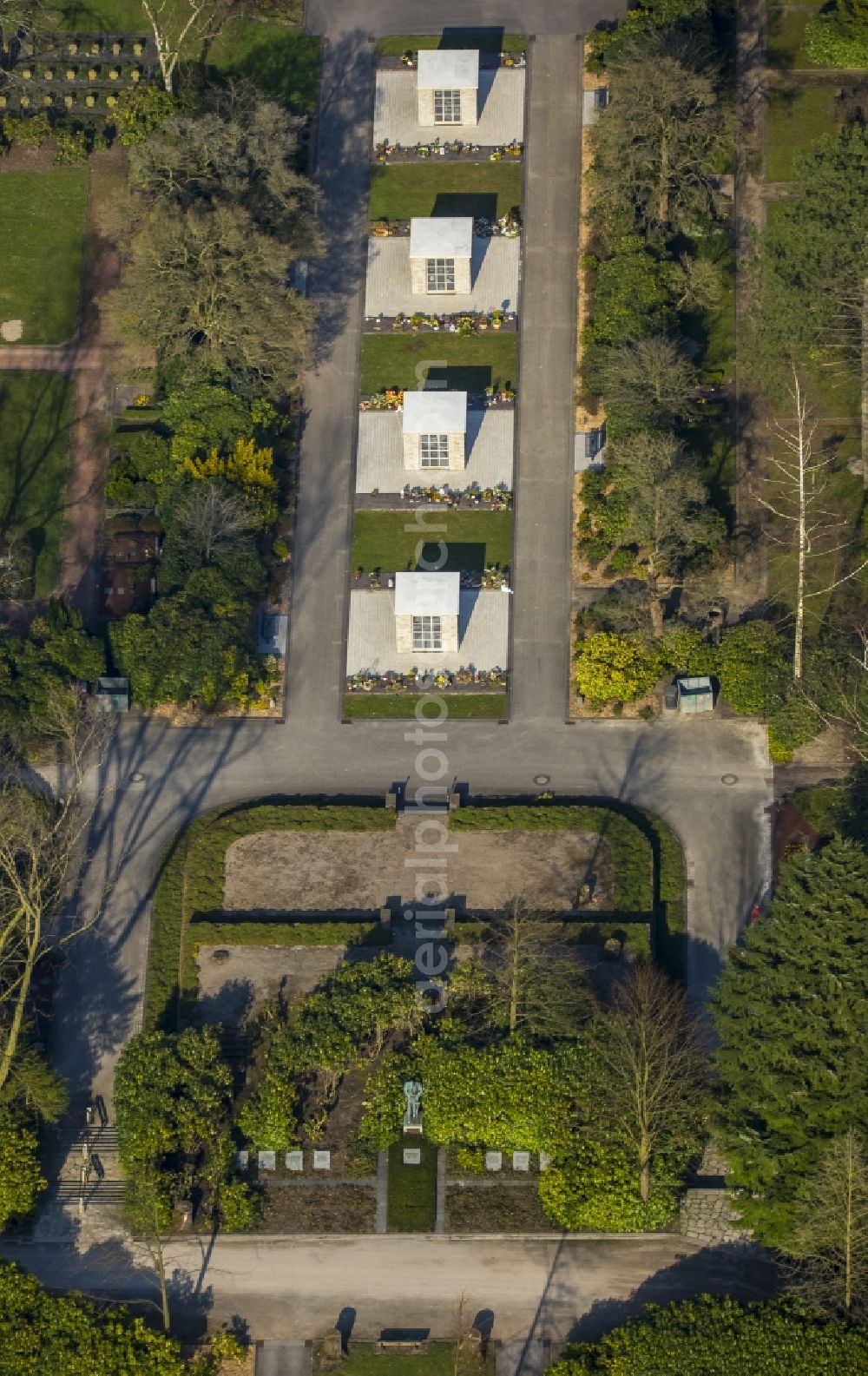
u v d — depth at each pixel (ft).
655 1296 470.80
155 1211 471.62
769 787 533.14
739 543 563.48
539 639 556.10
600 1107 475.31
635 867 519.60
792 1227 451.94
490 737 545.44
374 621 561.02
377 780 541.34
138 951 520.01
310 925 513.86
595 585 561.02
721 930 517.14
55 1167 494.18
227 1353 464.65
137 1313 474.49
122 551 572.10
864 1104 449.06
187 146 575.38
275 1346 469.98
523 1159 486.38
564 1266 476.13
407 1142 489.26
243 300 557.33
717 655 538.88
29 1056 490.90
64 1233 486.38
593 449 577.84
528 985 486.79
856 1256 443.73
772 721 531.09
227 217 553.23
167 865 529.86
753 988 462.60
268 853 528.63
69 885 527.40
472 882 522.47
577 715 546.26
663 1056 470.39
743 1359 438.40
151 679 542.16
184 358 576.20
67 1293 476.54
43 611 566.77
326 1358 466.70
